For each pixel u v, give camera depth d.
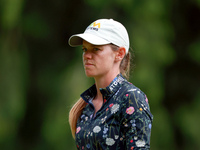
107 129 8.20
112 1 33.44
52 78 36.94
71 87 32.72
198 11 37.56
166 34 34.25
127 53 9.29
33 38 37.25
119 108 8.23
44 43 37.75
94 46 8.55
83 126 8.64
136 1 33.28
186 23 37.78
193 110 36.91
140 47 32.31
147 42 32.75
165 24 34.56
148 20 33.09
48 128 33.78
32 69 37.44
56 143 33.62
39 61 37.62
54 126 33.44
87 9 36.41
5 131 35.38
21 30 35.62
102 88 8.50
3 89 34.75
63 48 37.84
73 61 34.16
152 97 32.62
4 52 34.91
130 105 8.14
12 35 35.25
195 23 37.84
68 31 37.72
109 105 8.38
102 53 8.55
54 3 37.19
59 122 33.38
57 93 34.62
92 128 8.34
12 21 34.12
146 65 32.22
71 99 32.56
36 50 37.59
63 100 33.44
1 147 36.53
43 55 37.72
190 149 36.03
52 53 37.81
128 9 33.25
